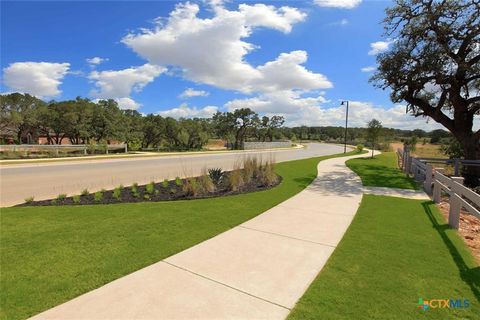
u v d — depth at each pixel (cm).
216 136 5841
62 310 290
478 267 399
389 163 2050
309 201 798
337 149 4675
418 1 1484
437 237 519
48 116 3491
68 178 1230
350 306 305
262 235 518
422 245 479
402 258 427
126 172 1441
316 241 493
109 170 1516
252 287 341
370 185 1088
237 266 395
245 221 600
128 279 354
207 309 296
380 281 359
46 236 491
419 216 660
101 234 504
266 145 5406
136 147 3531
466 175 1423
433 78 1501
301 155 3066
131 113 4528
